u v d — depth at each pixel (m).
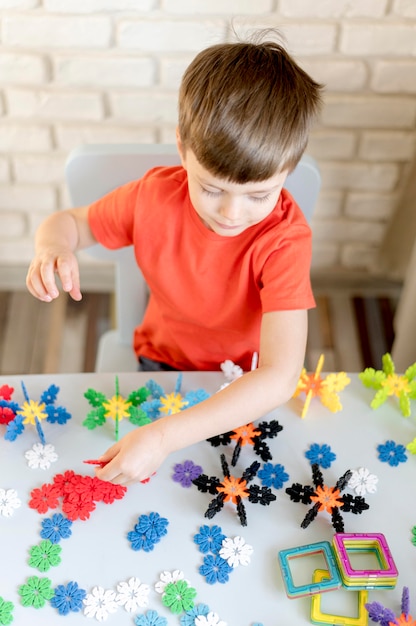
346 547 0.75
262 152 0.77
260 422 0.88
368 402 0.92
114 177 1.08
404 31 1.38
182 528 0.77
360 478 0.83
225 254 0.97
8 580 0.72
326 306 1.91
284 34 1.39
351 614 0.72
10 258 1.85
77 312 1.87
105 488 0.79
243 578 0.73
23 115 1.54
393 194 1.69
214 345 1.10
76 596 0.71
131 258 1.19
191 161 0.81
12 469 0.81
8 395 0.89
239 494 0.79
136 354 1.25
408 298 1.49
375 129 1.56
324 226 1.78
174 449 0.80
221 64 0.81
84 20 1.38
